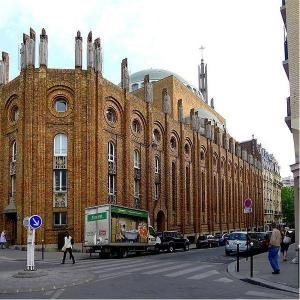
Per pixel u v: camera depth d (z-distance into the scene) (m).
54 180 33.97
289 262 21.12
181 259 25.56
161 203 45.00
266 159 101.25
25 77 34.78
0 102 38.19
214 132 64.25
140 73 70.62
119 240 27.97
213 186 60.53
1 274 16.44
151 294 11.73
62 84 34.84
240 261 22.19
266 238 32.62
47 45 35.19
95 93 35.56
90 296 11.42
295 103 20.95
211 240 42.50
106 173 36.25
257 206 87.12
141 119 42.69
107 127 37.00
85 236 28.42
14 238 35.91
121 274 16.89
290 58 21.36
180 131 50.62
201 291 12.37
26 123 33.91
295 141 21.17
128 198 38.66
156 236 32.06
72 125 34.66
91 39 35.78
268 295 11.81
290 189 122.12
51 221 33.25
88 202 33.66
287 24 21.67
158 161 45.56
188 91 66.56
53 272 16.92
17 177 34.31
